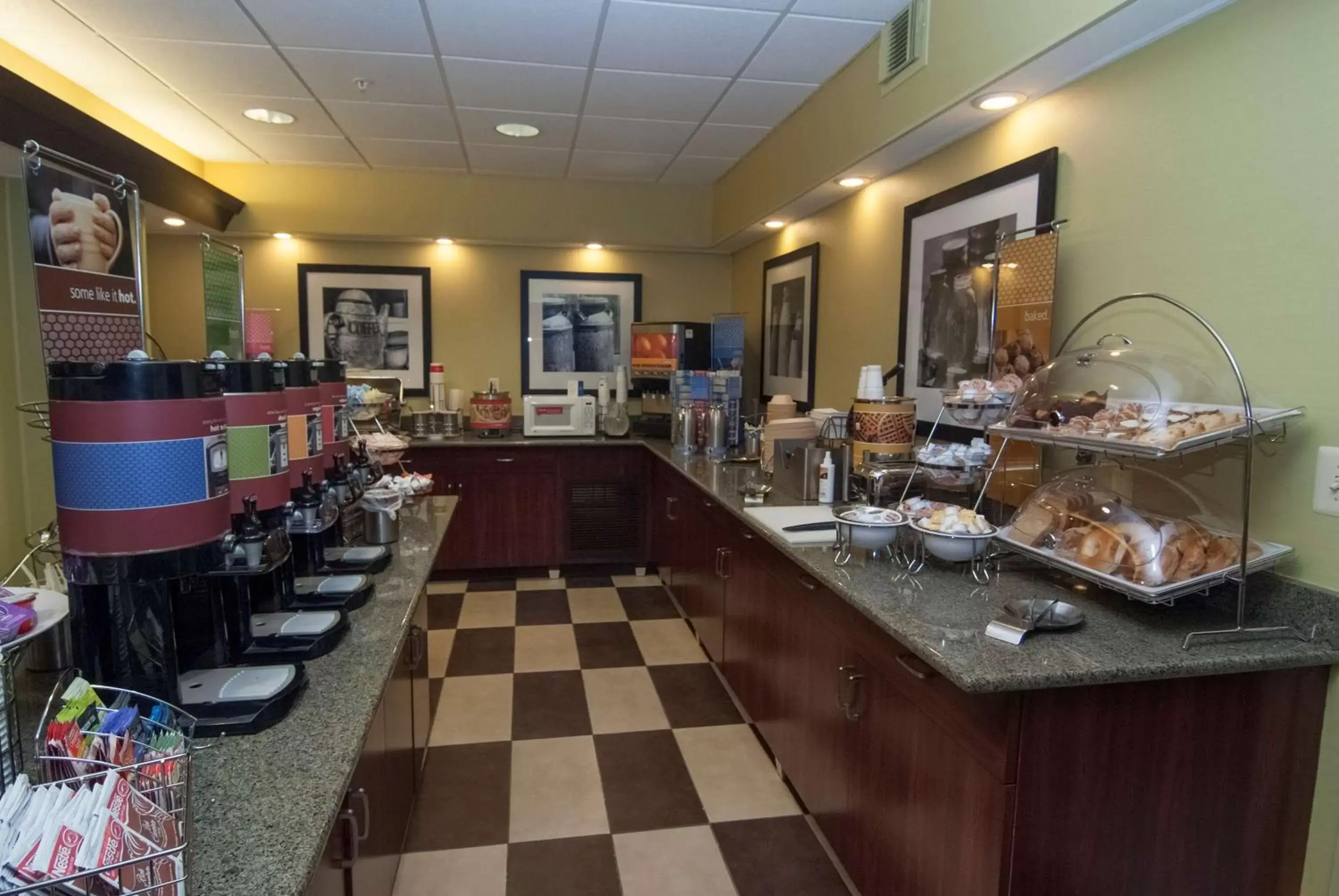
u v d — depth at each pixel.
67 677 1.11
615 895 1.95
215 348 2.21
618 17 2.57
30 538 1.63
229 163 4.47
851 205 3.41
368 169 4.60
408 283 5.00
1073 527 1.67
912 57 2.43
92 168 1.50
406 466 4.51
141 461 1.03
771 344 4.48
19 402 3.47
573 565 4.84
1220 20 1.60
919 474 2.33
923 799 1.56
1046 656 1.35
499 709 2.96
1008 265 2.21
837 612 1.98
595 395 5.27
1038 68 1.94
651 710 2.96
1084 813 1.34
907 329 2.89
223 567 1.17
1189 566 1.45
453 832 2.20
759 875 2.03
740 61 2.94
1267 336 1.52
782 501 2.81
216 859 0.86
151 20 2.59
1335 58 1.38
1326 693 1.45
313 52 2.86
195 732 1.11
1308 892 1.49
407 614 1.67
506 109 3.50
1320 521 1.44
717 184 4.87
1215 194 1.62
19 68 2.82
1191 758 1.39
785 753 2.38
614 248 5.14
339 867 1.26
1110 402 1.69
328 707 1.23
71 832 0.72
